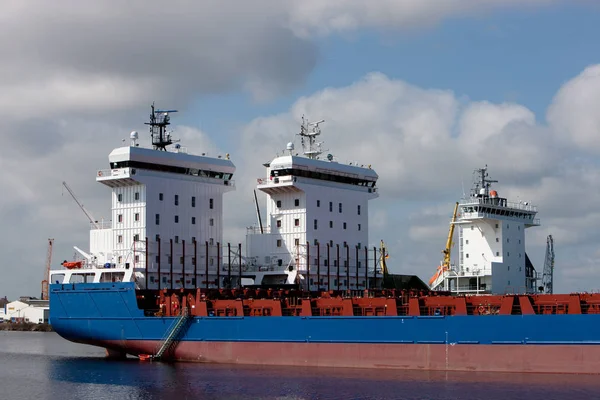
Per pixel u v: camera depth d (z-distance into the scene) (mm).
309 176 116062
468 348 85312
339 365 90812
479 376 82438
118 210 110125
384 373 86188
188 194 112500
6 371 98812
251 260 117312
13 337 186375
